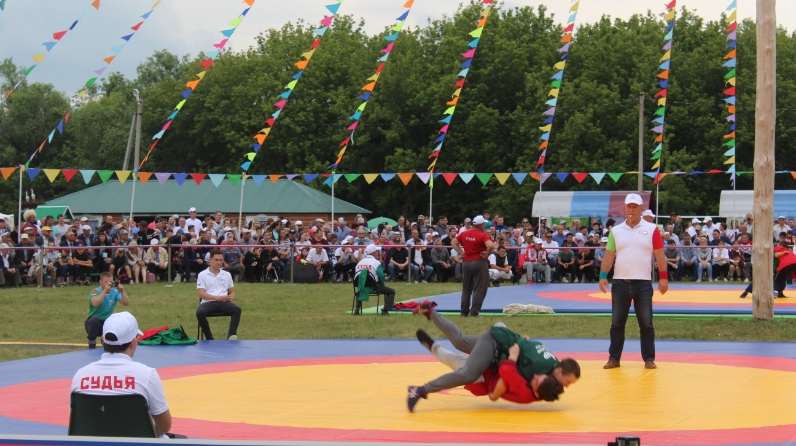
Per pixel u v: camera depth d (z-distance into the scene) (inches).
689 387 345.4
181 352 472.1
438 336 548.4
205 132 2432.3
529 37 2199.8
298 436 256.4
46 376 395.9
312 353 467.8
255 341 525.0
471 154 2057.1
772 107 562.9
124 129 2578.7
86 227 976.9
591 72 1988.2
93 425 218.1
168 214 1620.3
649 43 2078.0
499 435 255.8
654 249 402.6
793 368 397.4
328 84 2295.8
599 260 1036.5
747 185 1966.0
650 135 1886.1
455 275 1031.6
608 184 1861.5
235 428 268.8
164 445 179.2
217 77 2413.9
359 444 181.5
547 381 293.3
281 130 2222.0
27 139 2741.1
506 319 617.0
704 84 1972.2
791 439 248.2
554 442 245.1
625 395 327.6
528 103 1973.4
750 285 770.8
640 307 400.5
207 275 542.3
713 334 530.9
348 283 1004.6
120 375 223.9
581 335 541.6
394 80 2116.1
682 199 1835.6
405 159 2048.5
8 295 841.5
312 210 1608.0
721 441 245.8
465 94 2064.5
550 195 1369.3
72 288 913.5
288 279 1020.5
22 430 271.7
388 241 1053.8
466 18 2151.8
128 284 964.0
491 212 1991.9
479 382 307.1
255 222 1096.2
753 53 1947.6
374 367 411.8
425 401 317.4
